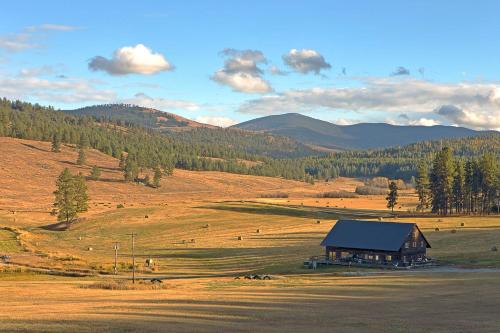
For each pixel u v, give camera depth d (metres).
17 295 55.09
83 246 122.75
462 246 104.19
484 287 60.16
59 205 155.75
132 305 45.97
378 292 57.28
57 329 33.50
